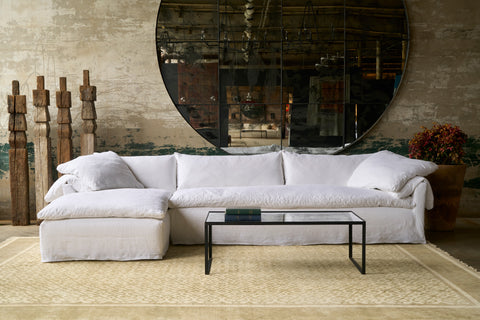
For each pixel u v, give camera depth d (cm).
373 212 355
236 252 337
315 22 469
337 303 234
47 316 220
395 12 469
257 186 383
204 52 471
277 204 353
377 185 367
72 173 371
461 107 472
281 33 470
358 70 471
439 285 260
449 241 373
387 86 472
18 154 441
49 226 314
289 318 215
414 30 472
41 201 444
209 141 475
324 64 471
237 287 259
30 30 471
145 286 262
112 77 473
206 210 359
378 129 475
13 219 445
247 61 472
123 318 217
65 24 471
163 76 472
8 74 472
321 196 356
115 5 470
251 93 473
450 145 404
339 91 472
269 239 355
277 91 473
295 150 474
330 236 354
